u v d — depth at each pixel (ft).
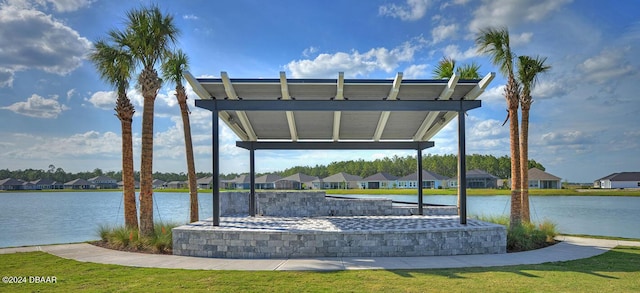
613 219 82.23
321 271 28.89
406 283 24.91
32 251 39.63
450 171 292.40
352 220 50.29
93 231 69.26
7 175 400.88
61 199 201.67
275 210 61.87
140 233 43.45
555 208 113.80
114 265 31.86
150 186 44.37
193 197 56.54
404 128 57.72
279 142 59.47
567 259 34.30
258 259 34.96
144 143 44.50
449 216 57.16
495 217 56.34
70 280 26.23
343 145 59.41
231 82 40.37
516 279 25.94
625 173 270.87
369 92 43.50
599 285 24.26
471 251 37.45
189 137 57.47
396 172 305.53
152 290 23.31
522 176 54.49
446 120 51.26
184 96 57.31
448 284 24.61
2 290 23.67
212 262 33.27
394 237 36.22
